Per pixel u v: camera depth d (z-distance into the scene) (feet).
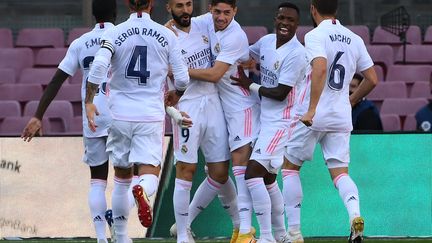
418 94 165.68
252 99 86.94
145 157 74.90
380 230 110.63
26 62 170.40
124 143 76.13
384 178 111.34
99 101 83.61
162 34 75.36
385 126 153.89
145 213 73.00
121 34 74.59
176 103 81.56
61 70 85.20
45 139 111.65
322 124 84.48
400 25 176.55
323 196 110.11
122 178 78.84
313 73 81.76
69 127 152.56
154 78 75.36
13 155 111.34
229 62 84.99
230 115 86.74
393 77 169.48
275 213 90.17
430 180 111.65
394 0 180.24
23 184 110.83
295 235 88.22
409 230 110.93
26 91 161.99
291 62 84.43
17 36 178.60
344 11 177.99
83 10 170.30
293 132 86.17
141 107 74.84
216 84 86.69
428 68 169.99
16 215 110.22
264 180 88.99
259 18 178.29
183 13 85.25
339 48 84.23
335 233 109.60
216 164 87.56
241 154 86.58
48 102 85.87
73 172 110.83
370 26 179.32
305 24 177.47
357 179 111.24
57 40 174.19
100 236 84.53
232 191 90.22
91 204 84.64
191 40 86.17
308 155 86.69
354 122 123.95
